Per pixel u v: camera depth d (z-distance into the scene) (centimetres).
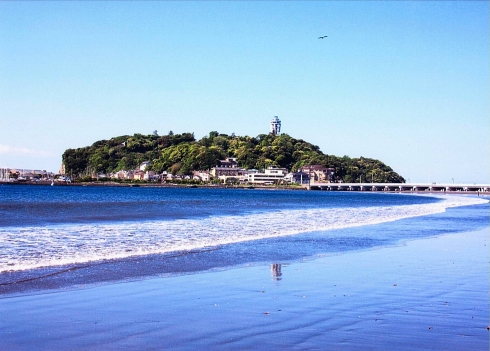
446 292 1792
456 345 1216
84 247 2714
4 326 1313
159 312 1480
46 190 18900
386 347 1191
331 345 1198
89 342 1205
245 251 2803
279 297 1691
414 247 3138
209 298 1666
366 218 5816
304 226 4503
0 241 2856
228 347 1178
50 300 1593
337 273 2167
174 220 4769
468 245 3272
